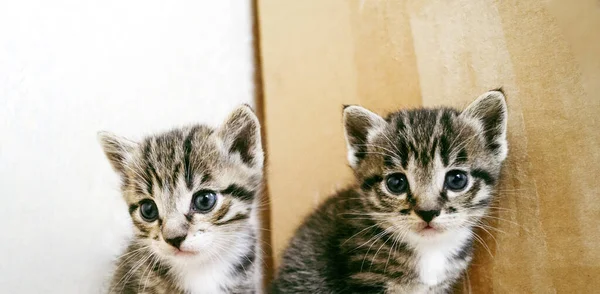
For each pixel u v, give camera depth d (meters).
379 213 0.29
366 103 0.32
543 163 0.26
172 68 0.35
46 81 0.33
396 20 0.31
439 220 0.27
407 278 0.29
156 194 0.29
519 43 0.27
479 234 0.29
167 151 0.30
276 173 0.34
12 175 0.31
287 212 0.34
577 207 0.25
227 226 0.29
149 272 0.30
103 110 0.33
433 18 0.30
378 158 0.29
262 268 0.33
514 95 0.27
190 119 0.35
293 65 0.35
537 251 0.26
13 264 0.31
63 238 0.32
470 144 0.28
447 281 0.30
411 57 0.31
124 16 0.35
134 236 0.30
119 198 0.32
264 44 0.37
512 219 0.27
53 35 0.33
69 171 0.32
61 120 0.33
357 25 0.33
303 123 0.35
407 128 0.29
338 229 0.31
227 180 0.30
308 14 0.35
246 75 0.36
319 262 0.31
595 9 0.25
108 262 0.32
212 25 0.36
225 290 0.30
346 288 0.30
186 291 0.30
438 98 0.30
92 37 0.34
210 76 0.36
